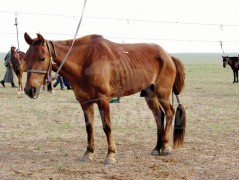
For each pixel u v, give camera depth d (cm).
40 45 702
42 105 1581
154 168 722
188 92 2222
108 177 668
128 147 895
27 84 698
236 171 705
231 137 997
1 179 656
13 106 1547
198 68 6112
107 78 729
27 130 1084
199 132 1060
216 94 2108
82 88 735
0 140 959
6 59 2334
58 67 726
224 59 3036
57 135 1022
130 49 786
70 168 725
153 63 806
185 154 829
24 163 759
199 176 674
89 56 727
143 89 814
